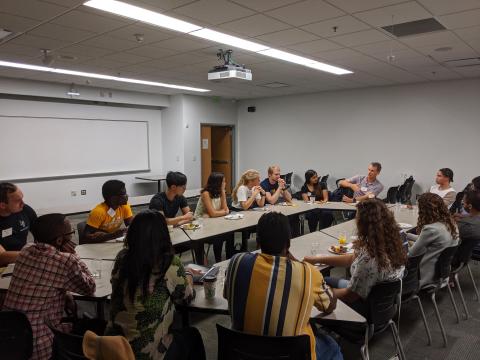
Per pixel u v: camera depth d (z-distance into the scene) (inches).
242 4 123.1
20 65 219.8
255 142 387.5
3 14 131.8
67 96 292.5
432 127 280.2
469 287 150.6
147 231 60.7
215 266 98.1
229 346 60.4
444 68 227.6
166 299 61.9
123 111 343.0
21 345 69.9
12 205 110.5
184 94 350.0
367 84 291.9
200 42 168.7
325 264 98.5
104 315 85.2
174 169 366.3
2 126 270.2
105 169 333.7
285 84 291.0
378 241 79.4
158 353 60.6
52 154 298.4
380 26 146.9
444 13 132.4
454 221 113.7
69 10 128.3
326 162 338.3
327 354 68.6
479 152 262.1
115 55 193.5
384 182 306.3
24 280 73.4
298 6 125.0
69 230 80.8
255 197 191.6
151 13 132.3
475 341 109.7
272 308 57.7
